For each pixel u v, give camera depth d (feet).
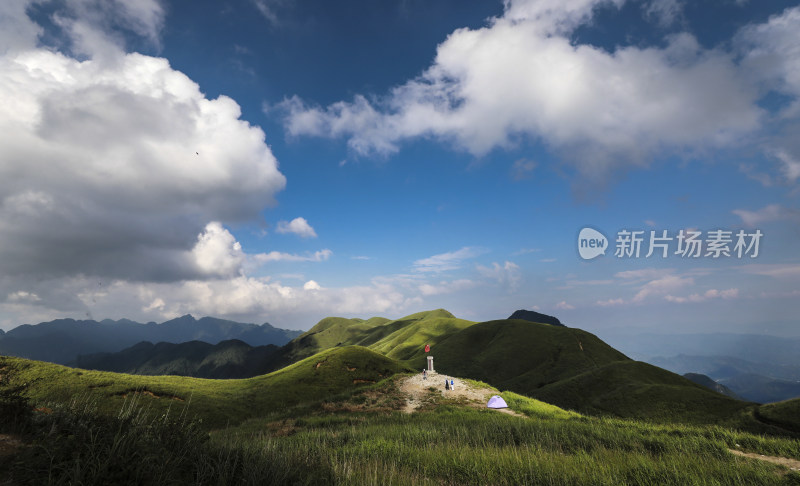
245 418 123.95
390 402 109.60
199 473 19.03
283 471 22.54
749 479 33.76
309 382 173.06
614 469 33.53
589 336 453.17
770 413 152.15
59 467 15.38
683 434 58.65
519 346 437.17
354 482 24.64
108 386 110.32
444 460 35.68
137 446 18.22
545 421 67.67
